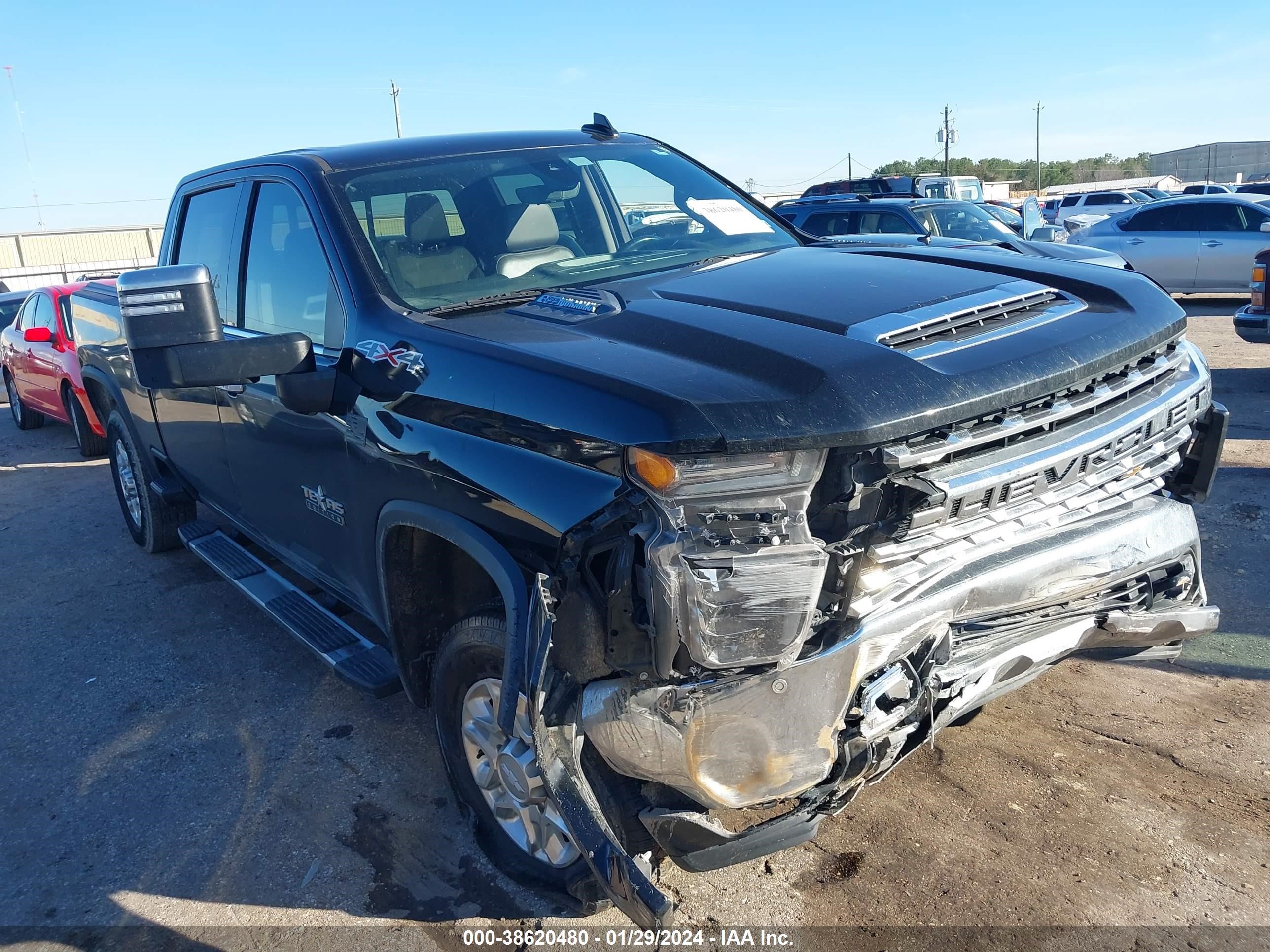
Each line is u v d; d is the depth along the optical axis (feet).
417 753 12.00
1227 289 45.06
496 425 8.08
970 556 7.82
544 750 7.30
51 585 18.70
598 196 12.30
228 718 13.20
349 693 13.69
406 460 9.02
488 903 9.31
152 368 8.61
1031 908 8.61
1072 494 8.46
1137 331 8.84
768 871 9.37
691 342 8.03
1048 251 18.60
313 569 12.52
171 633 16.08
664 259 11.57
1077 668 12.63
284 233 11.85
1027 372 7.80
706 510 6.82
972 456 7.71
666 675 6.95
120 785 11.79
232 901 9.62
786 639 6.89
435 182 11.48
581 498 7.32
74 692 14.28
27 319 33.78
